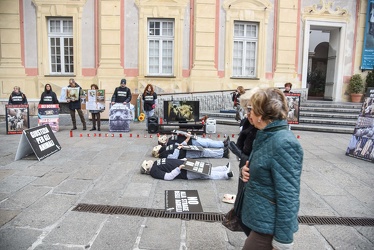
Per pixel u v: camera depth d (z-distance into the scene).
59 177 4.91
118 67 13.05
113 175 5.05
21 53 13.08
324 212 3.80
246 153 2.72
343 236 3.21
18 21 12.93
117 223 3.38
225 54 13.52
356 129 6.78
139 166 5.58
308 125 10.80
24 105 9.52
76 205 3.84
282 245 1.79
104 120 11.91
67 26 13.31
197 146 6.11
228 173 4.91
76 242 2.97
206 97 13.28
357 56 14.67
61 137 8.62
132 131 9.82
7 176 4.93
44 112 9.71
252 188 1.96
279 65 13.91
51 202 3.92
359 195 4.40
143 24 13.01
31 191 4.29
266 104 1.92
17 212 3.61
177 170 4.84
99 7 12.91
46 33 13.14
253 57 14.05
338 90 14.75
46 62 13.20
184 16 13.19
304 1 13.88
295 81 14.12
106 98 13.09
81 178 4.88
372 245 3.05
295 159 1.81
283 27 13.75
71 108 10.02
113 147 7.23
